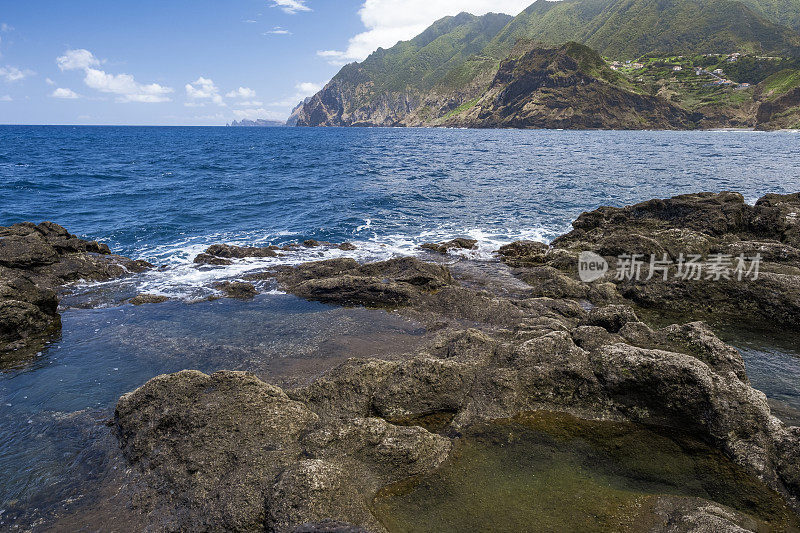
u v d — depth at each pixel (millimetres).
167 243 21516
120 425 7293
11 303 11164
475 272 16312
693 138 119000
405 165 56156
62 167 50625
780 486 5938
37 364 9836
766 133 153000
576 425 7449
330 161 62750
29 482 6363
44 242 16125
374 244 20797
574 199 31078
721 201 19203
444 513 5586
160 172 47812
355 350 10289
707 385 7168
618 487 6031
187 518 5574
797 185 34938
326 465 5801
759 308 12477
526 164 54688
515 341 9320
